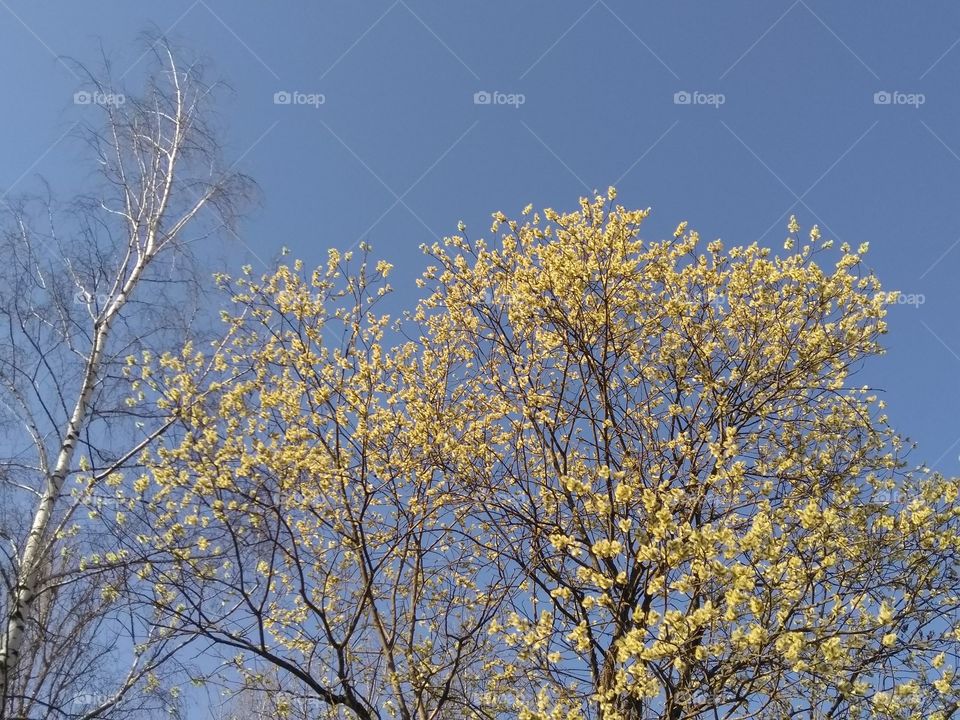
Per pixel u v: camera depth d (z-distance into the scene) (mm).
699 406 6895
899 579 5672
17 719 5785
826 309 6691
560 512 6219
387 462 6598
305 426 6812
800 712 5293
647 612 5719
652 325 6926
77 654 6754
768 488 5602
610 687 5449
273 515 6020
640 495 5820
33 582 6312
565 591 5145
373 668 6055
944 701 5316
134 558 5898
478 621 6004
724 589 5148
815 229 6805
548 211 6570
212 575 5566
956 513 5617
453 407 7059
